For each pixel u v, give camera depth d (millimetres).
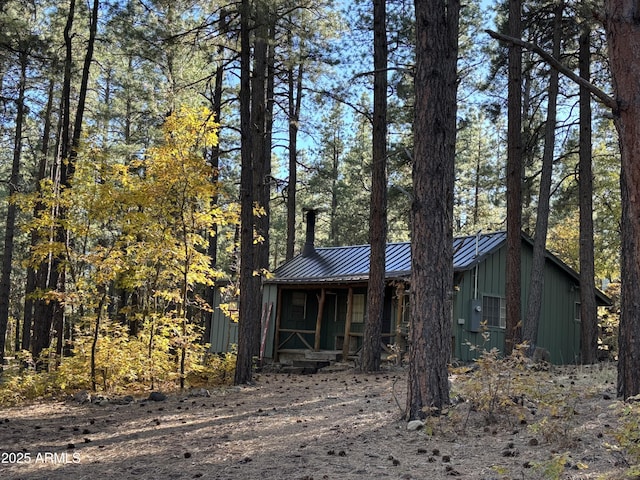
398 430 6895
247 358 12633
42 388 10961
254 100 16234
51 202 11406
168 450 6691
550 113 15211
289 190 25078
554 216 28062
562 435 5766
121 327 12500
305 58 15414
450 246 7719
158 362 12031
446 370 7320
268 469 5707
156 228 11672
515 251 14008
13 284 33469
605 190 22828
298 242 40781
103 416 9008
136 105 22359
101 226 13312
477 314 16906
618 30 3752
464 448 5984
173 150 11422
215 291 22109
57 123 20797
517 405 6797
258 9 12117
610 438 5688
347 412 8383
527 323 14570
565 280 19797
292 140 24953
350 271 19188
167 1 13594
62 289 14430
